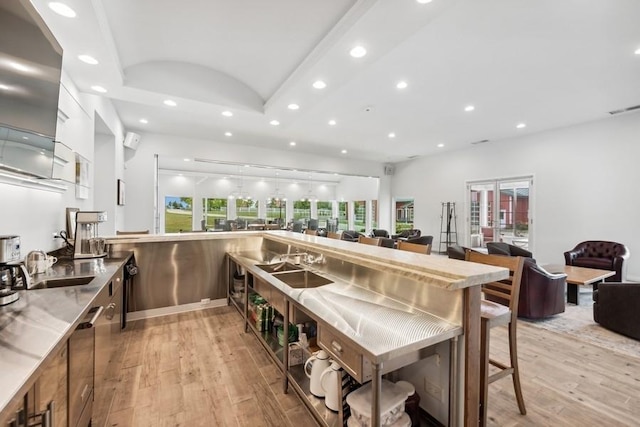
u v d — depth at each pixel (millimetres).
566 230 5875
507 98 4367
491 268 1382
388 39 2363
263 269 2910
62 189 2711
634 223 5023
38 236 2289
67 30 2143
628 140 5090
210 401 1878
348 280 2092
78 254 2646
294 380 1880
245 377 2146
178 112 4984
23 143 1688
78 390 1261
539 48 3012
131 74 3170
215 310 3609
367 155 8961
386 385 1487
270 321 2641
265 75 3615
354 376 1188
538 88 4000
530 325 3312
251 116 4250
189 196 9789
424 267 1416
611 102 4527
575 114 5094
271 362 2357
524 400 1948
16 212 1964
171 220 9461
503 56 3168
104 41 2295
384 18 2102
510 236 6934
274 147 7848
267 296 2363
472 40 2871
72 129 2914
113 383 2055
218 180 10312
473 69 3463
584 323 3377
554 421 1751
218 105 3727
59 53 1872
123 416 1727
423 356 1328
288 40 2854
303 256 2783
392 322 1334
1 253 1429
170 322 3209
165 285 3451
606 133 5344
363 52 2564
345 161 9289
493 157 7223
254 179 10984
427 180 9055
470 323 1288
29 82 1642
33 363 806
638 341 2875
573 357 2553
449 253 4223
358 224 11680
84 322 1289
